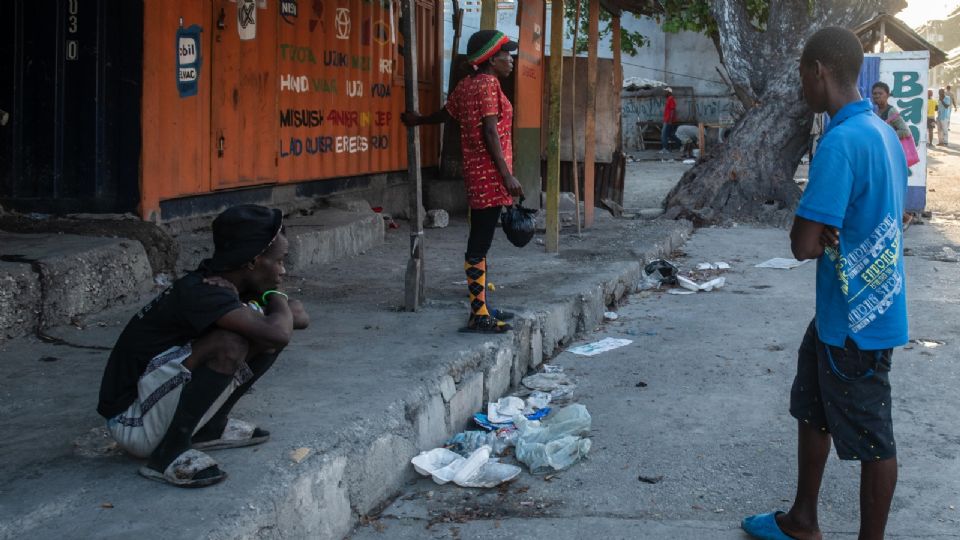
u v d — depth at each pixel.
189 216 7.82
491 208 5.58
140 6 6.91
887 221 3.19
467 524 3.83
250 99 8.56
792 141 12.68
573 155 10.30
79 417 4.05
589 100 10.99
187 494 3.24
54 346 5.23
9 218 6.89
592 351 6.46
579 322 6.92
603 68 12.34
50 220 6.93
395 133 11.91
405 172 12.30
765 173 12.61
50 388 4.47
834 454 4.55
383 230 9.77
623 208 13.72
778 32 12.93
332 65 10.20
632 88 28.45
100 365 4.87
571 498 4.07
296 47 9.41
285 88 9.23
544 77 12.23
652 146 29.66
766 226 12.27
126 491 3.26
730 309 7.66
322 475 3.59
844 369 3.24
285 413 4.10
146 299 6.39
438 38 12.95
